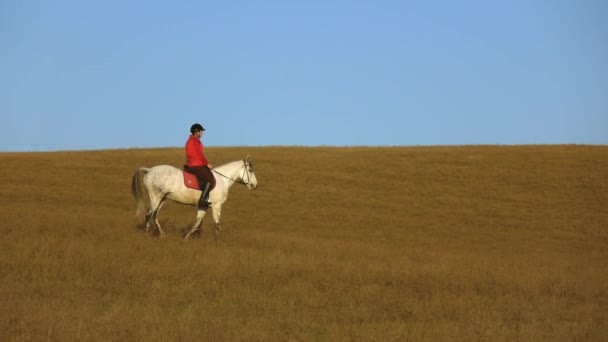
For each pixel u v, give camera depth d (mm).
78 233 17719
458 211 37656
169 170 18031
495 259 20938
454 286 14281
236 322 10539
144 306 11172
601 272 18766
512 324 11586
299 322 10891
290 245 19219
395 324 10836
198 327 9852
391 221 35031
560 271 17734
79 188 40344
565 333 10711
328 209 37500
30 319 9656
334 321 11117
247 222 32969
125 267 13578
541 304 13250
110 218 23344
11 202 34469
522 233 32844
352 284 14000
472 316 11719
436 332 10383
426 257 19891
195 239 18047
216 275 13555
